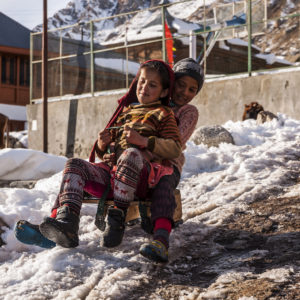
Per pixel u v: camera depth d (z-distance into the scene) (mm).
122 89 14859
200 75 3256
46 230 2482
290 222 3256
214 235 3150
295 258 2543
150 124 2844
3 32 29938
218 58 13789
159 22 14516
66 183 2645
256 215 3500
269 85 11570
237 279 2342
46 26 16172
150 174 2699
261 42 13141
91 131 15031
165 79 2920
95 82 15539
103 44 15531
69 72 16156
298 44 12250
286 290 2141
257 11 12938
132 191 2654
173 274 2527
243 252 2777
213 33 13672
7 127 11906
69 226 2506
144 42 14586
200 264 2662
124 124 2971
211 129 7422
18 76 29375
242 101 11977
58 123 15922
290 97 11242
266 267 2473
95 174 2770
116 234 2613
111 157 2877
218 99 12359
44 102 15836
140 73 2963
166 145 2750
